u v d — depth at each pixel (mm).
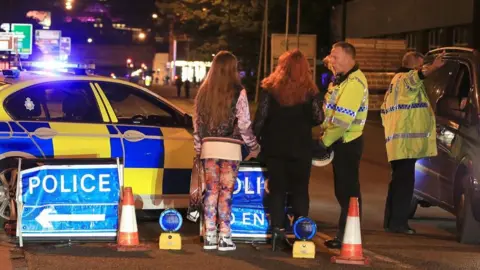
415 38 32031
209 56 45125
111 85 8109
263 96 6910
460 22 27188
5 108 7617
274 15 38969
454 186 8133
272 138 6906
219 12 41906
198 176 7082
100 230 7109
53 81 7895
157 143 8000
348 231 6805
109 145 7789
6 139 7469
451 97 8359
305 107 6867
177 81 54344
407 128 8156
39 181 7062
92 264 6539
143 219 8781
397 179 8336
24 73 8352
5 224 7609
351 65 7082
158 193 8000
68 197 7102
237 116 6824
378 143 20297
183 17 43000
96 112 7934
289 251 7164
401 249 7488
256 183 7398
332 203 10469
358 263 6738
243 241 7348
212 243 7113
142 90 8281
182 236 7848
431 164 8781
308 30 39844
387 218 8461
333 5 40062
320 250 7309
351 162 7195
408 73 8188
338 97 7039
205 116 6836
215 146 6852
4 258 6641
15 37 23859
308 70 6883
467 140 7922
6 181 7426
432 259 7062
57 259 6680
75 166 7133
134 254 6922
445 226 9078
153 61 106125
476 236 7832
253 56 42531
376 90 28953
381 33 35250
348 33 39500
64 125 7730
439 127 8633
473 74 8312
